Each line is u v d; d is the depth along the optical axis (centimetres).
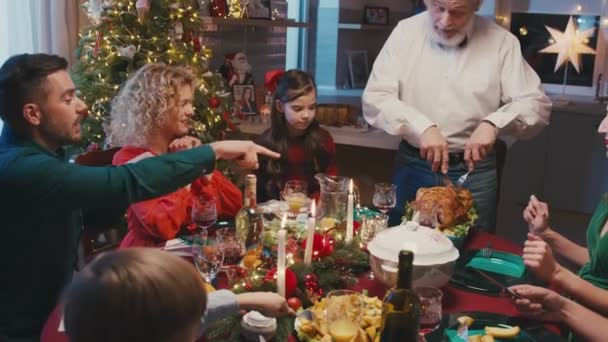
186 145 224
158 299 81
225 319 146
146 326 80
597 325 158
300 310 156
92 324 80
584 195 503
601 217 189
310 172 273
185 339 85
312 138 273
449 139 291
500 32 295
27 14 343
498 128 272
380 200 218
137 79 224
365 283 181
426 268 160
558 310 160
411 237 167
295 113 264
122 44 327
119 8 327
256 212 204
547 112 290
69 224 188
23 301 180
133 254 86
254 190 203
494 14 520
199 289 86
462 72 289
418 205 206
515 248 215
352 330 142
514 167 517
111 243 233
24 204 169
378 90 295
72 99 181
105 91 323
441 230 203
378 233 182
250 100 433
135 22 331
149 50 331
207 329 145
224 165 341
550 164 507
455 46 289
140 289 81
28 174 165
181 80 223
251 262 179
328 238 187
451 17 275
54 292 186
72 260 193
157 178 172
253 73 487
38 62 176
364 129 399
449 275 164
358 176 434
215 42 445
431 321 147
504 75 291
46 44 351
